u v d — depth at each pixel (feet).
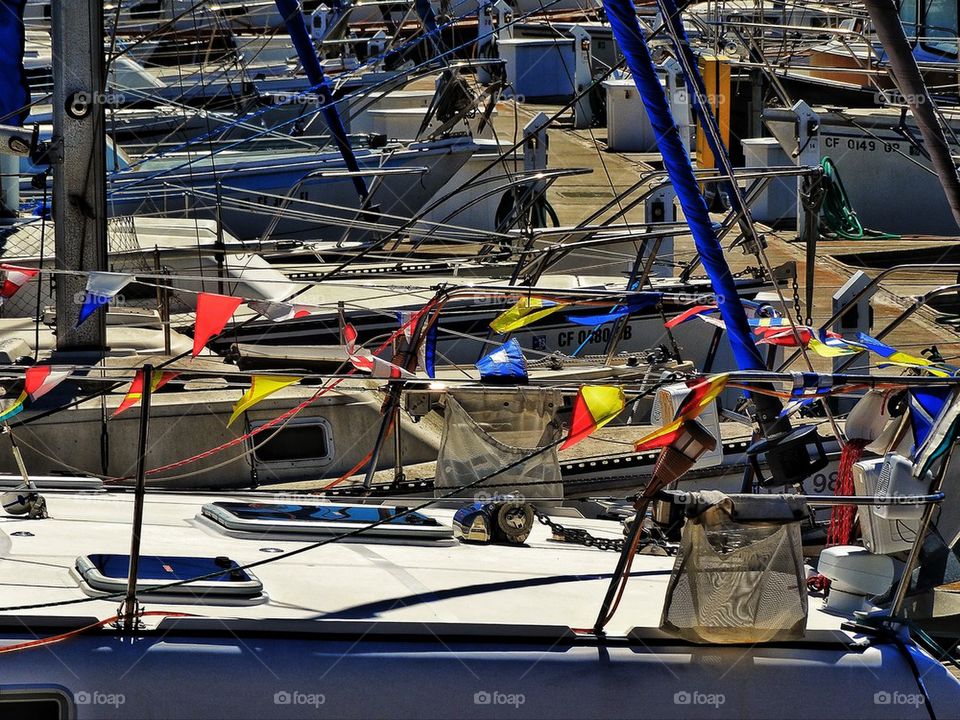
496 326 30.07
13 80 38.14
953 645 21.36
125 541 21.31
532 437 27.96
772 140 103.71
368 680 16.98
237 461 35.22
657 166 111.96
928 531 19.27
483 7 85.71
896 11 34.99
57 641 16.60
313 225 77.51
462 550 22.72
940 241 98.53
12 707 16.25
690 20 106.32
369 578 20.04
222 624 17.12
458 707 17.16
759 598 18.15
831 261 88.38
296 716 16.70
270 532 22.22
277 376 20.18
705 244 32.37
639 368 42.47
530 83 149.89
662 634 18.16
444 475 26.30
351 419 36.60
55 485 25.73
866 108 107.04
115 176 67.97
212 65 97.09
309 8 126.82
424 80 143.74
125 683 16.43
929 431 19.08
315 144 80.48
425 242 76.89
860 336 27.37
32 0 104.73
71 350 38.09
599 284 59.16
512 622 18.44
